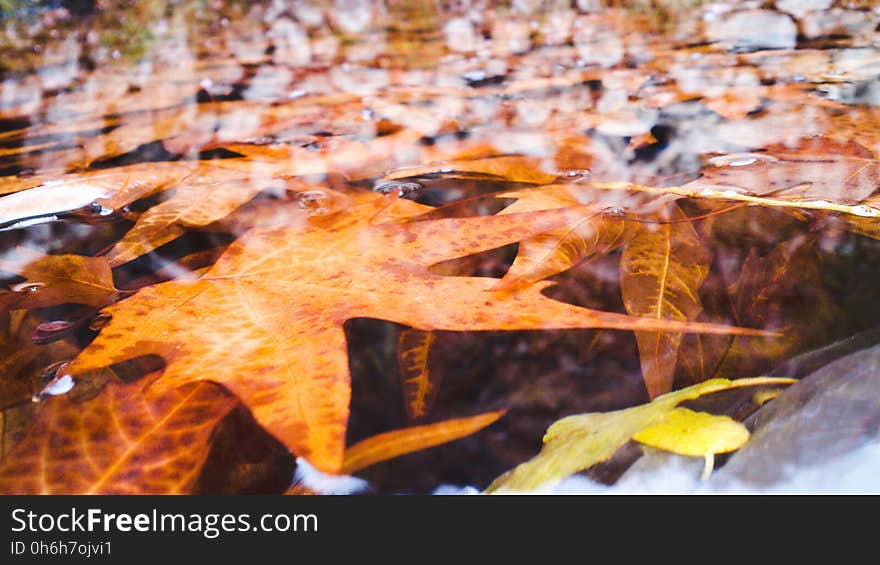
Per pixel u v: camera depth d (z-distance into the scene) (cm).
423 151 51
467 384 33
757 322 34
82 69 90
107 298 36
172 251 39
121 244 40
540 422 32
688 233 39
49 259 39
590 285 36
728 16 108
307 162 50
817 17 101
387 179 46
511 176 45
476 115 60
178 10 139
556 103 63
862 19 98
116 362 33
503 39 101
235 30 119
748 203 41
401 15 130
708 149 48
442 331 35
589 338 35
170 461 31
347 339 34
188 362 33
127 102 71
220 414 32
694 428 31
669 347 34
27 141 57
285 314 35
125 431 31
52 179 47
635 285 36
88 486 30
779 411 32
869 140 47
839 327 34
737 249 38
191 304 36
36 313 36
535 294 35
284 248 39
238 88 75
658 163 46
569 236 39
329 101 67
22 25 125
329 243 39
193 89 76
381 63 87
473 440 31
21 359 33
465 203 42
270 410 31
